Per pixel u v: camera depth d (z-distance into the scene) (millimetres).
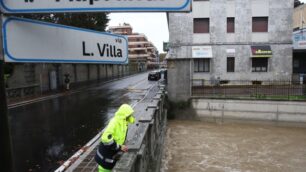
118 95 22281
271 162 10164
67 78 26391
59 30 1978
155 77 42000
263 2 24766
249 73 25234
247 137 13594
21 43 1757
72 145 8531
